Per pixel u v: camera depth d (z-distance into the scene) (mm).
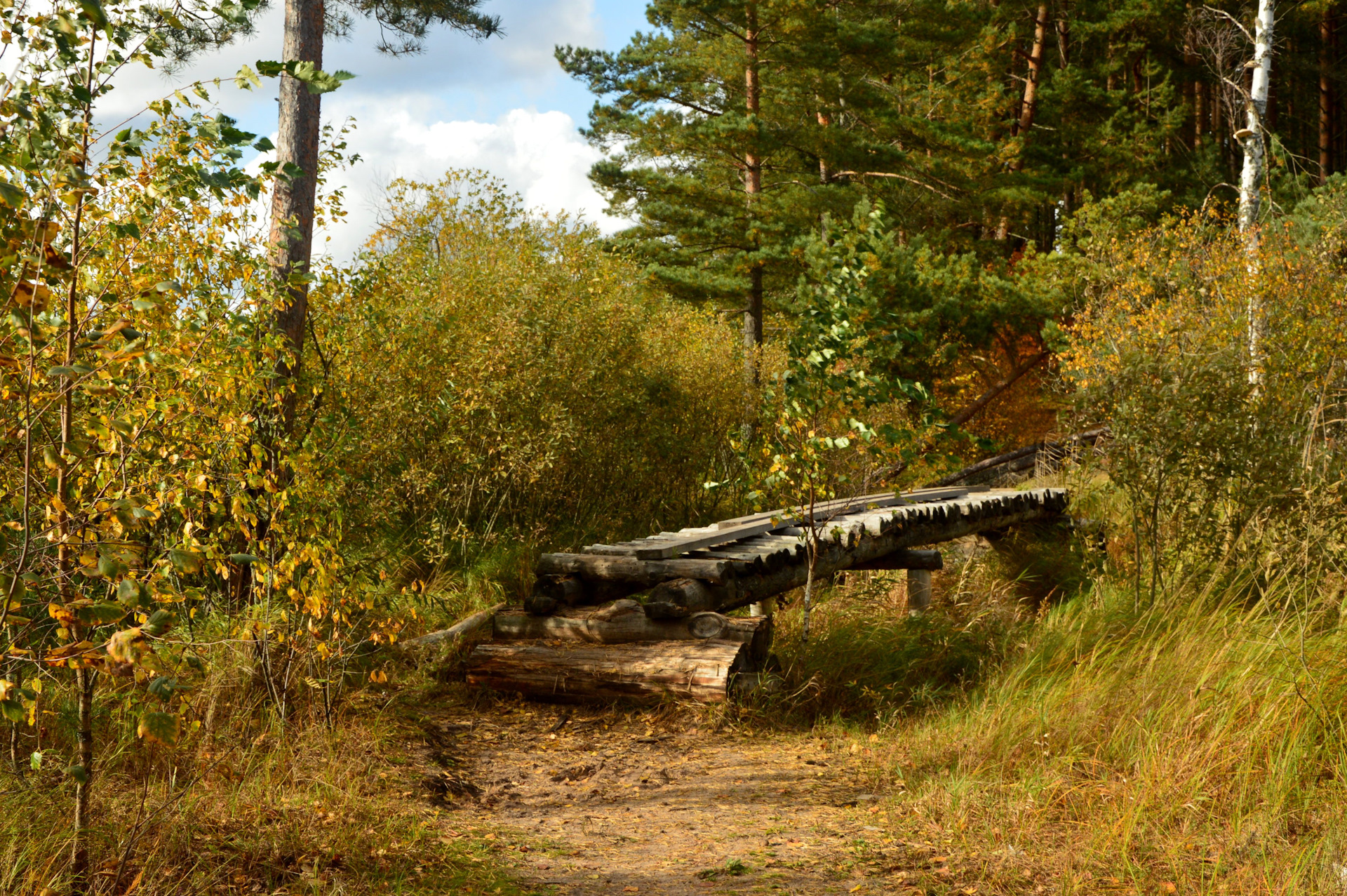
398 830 4191
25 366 3068
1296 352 9938
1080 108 24047
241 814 3998
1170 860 3740
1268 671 5230
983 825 4215
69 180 2848
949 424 7098
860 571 9508
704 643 6574
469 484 9359
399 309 8586
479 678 6645
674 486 12125
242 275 5625
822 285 7199
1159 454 7801
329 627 5977
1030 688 5988
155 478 4418
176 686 2799
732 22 17891
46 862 3178
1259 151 13906
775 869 3918
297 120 7527
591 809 4855
